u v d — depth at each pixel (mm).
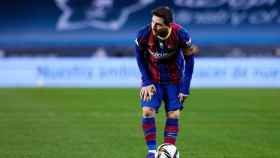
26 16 129250
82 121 60156
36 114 66500
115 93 94938
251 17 128625
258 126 56562
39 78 111188
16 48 129750
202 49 129250
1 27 129625
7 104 78062
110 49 129250
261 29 129000
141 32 34344
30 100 83625
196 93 94875
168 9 33438
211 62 109625
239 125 57312
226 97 88000
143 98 35094
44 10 128875
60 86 109812
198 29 128875
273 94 93250
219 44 129125
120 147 44094
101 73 109938
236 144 45531
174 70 34844
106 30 128875
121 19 128625
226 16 128750
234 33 129125
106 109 71688
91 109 71688
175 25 34094
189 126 56594
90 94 93188
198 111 69625
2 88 106000
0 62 110938
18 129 54219
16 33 129625
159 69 34656
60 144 45406
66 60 110688
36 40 129625
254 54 129625
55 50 129875
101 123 58625
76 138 48594
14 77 111188
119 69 110062
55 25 129250
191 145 45125
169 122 35062
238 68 110062
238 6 128625
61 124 57844
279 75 109938
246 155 40594
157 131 52812
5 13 129250
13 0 128875
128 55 129000
